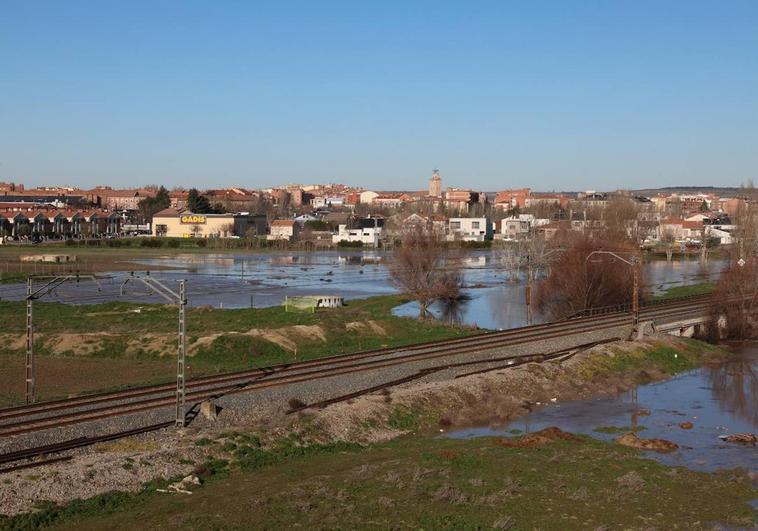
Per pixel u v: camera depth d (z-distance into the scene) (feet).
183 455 127.75
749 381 214.48
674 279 481.46
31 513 105.29
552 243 471.62
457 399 173.17
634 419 171.22
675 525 109.60
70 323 267.18
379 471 129.08
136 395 155.84
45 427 132.26
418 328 271.08
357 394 167.32
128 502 113.09
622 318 283.38
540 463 134.92
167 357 216.13
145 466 122.21
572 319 283.38
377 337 255.91
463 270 530.68
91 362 211.20
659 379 215.72
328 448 141.49
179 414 140.87
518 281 471.62
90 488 113.70
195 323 269.03
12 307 305.53
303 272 519.60
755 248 507.30
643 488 123.34
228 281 455.22
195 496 116.37
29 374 158.81
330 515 109.81
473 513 111.96
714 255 652.07
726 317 289.33
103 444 128.26
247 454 132.77
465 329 273.54
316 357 214.48
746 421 170.50
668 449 146.82
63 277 165.58
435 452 140.15
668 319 284.20
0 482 110.01
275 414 150.61
